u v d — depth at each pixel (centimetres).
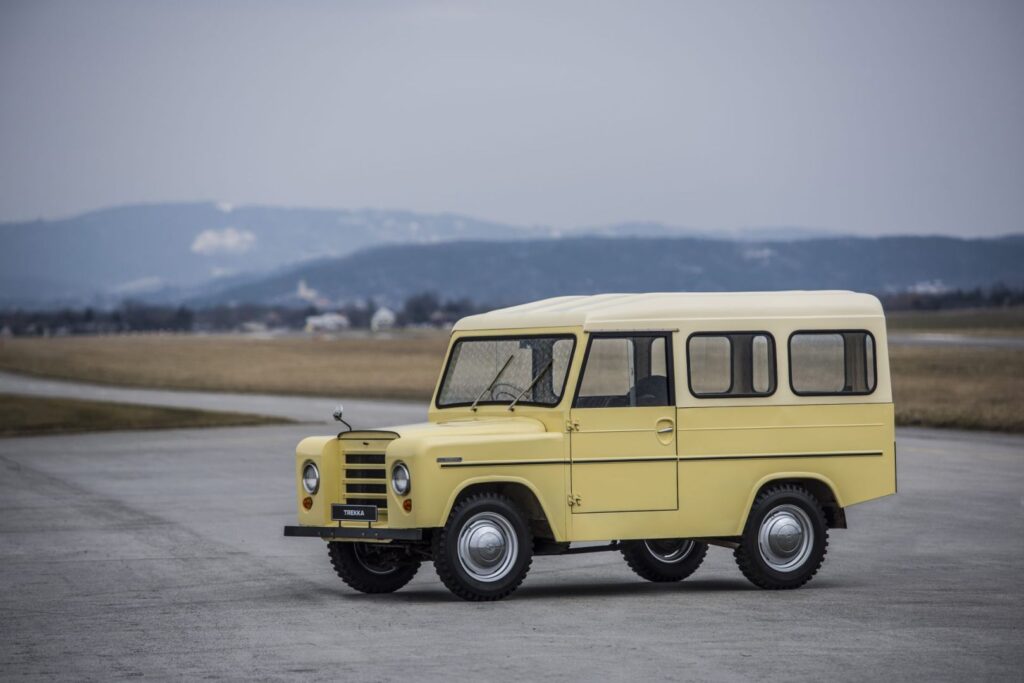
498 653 2136
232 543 3809
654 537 2738
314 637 2311
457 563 2633
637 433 2727
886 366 2898
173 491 5409
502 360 2823
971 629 2341
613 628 2361
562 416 2688
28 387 19125
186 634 2367
